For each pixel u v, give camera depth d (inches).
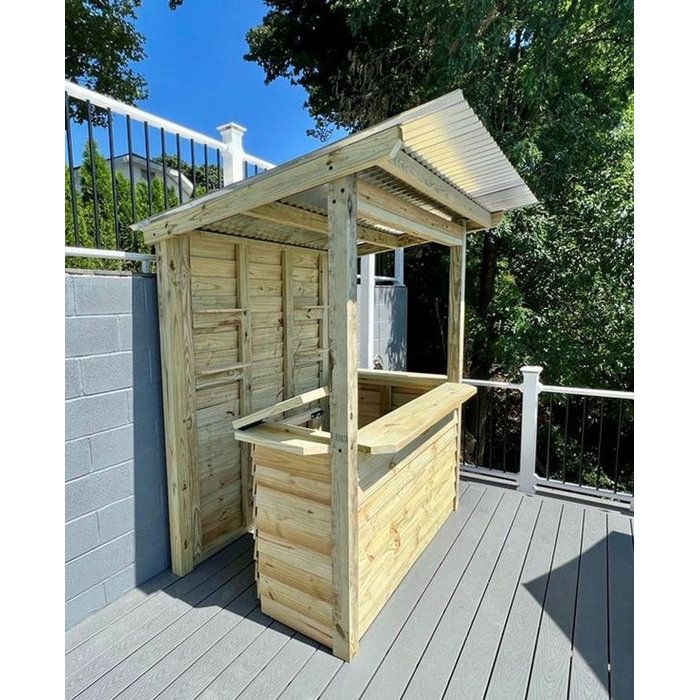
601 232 240.8
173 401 92.5
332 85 289.0
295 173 69.0
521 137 230.5
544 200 243.6
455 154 75.3
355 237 67.9
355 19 220.4
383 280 237.6
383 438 76.5
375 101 245.0
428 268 323.3
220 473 105.9
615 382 262.8
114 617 83.4
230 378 105.7
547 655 75.2
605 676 71.1
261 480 82.3
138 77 484.4
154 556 95.6
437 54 213.8
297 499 77.7
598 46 241.0
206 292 98.9
